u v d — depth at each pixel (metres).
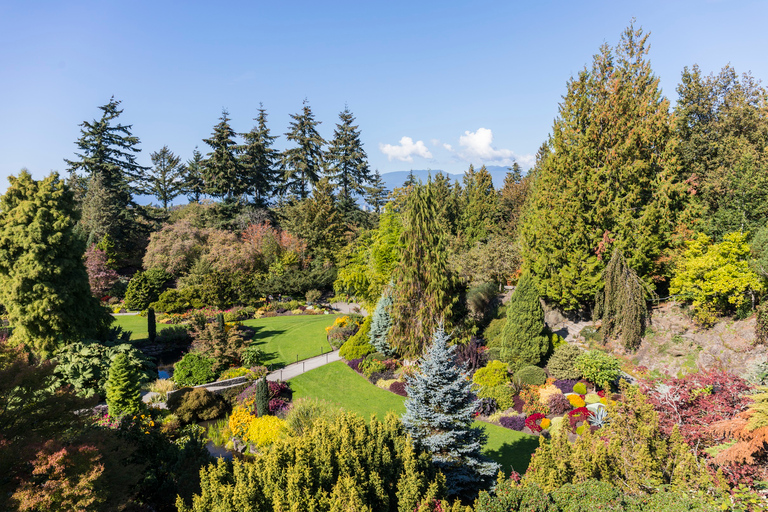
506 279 44.16
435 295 26.52
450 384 15.38
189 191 81.06
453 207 67.69
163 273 48.44
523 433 21.50
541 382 24.84
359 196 80.88
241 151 67.00
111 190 58.19
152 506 14.07
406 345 27.41
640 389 15.61
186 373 26.55
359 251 56.53
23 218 25.77
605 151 33.44
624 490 11.50
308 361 31.58
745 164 29.78
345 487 10.98
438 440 14.79
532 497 10.47
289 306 47.97
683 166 35.09
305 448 12.39
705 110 38.53
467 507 11.60
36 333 25.62
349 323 37.47
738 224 29.52
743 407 13.33
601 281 31.25
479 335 32.97
